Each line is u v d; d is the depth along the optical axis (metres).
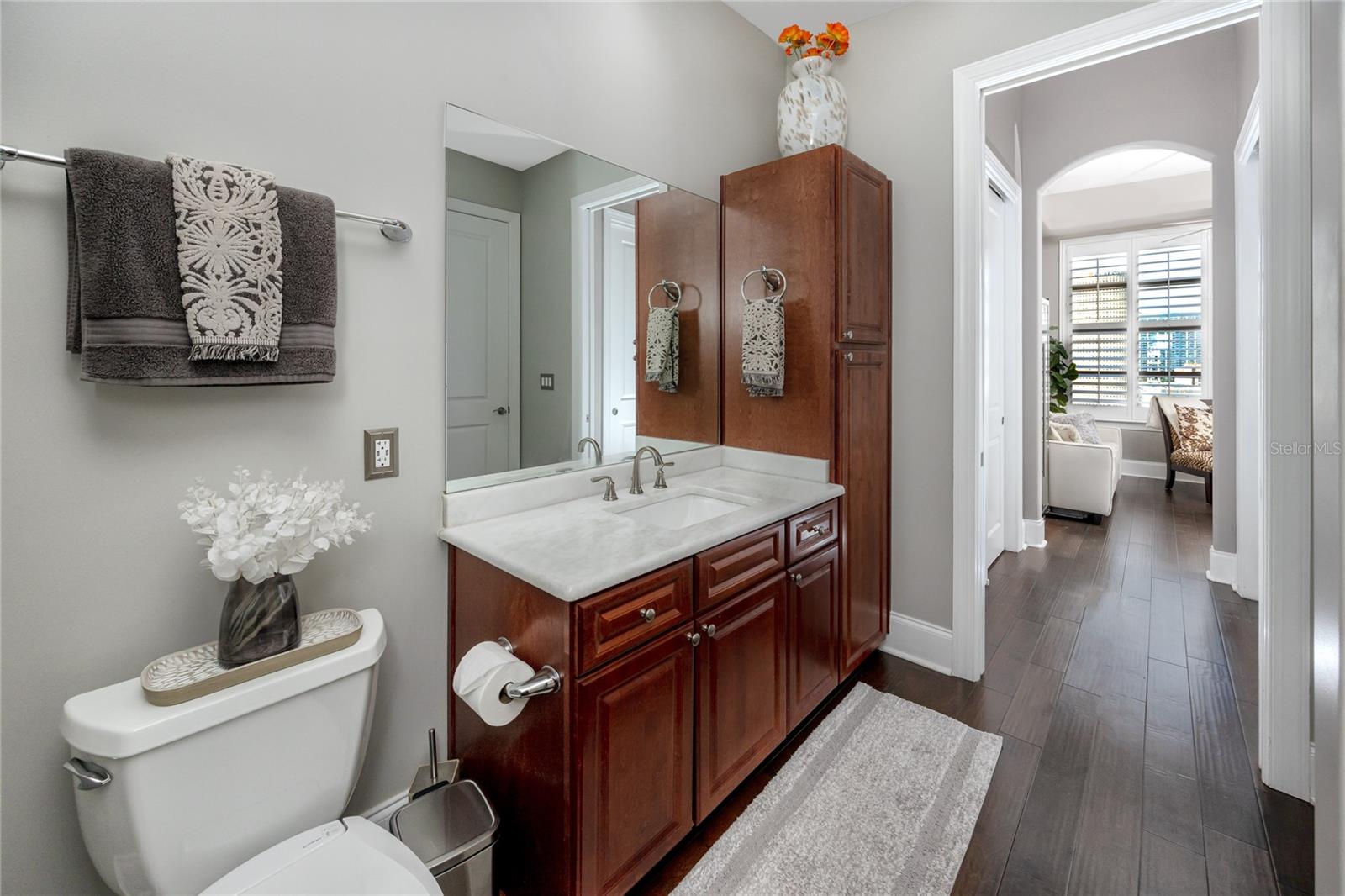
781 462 2.26
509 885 1.40
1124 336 6.25
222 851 1.02
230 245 1.09
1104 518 4.73
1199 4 1.79
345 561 1.41
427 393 1.54
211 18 1.16
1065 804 1.65
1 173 0.96
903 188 2.41
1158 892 1.37
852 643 2.23
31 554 1.02
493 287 1.67
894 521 2.53
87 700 0.99
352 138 1.37
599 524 1.63
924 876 1.42
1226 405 3.28
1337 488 1.05
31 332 1.00
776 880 1.42
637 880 1.35
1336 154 1.16
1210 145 3.31
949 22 2.27
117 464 1.09
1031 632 2.74
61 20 1.01
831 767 1.81
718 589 1.55
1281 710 1.67
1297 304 1.64
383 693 1.49
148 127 1.09
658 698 1.38
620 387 2.06
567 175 1.84
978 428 2.33
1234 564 3.25
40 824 1.04
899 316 2.46
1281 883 1.38
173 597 1.17
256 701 1.04
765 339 2.15
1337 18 1.08
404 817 1.27
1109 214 5.94
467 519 1.62
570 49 1.84
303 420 1.32
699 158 2.32
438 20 1.52
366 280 1.41
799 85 2.34
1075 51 2.00
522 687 1.20
